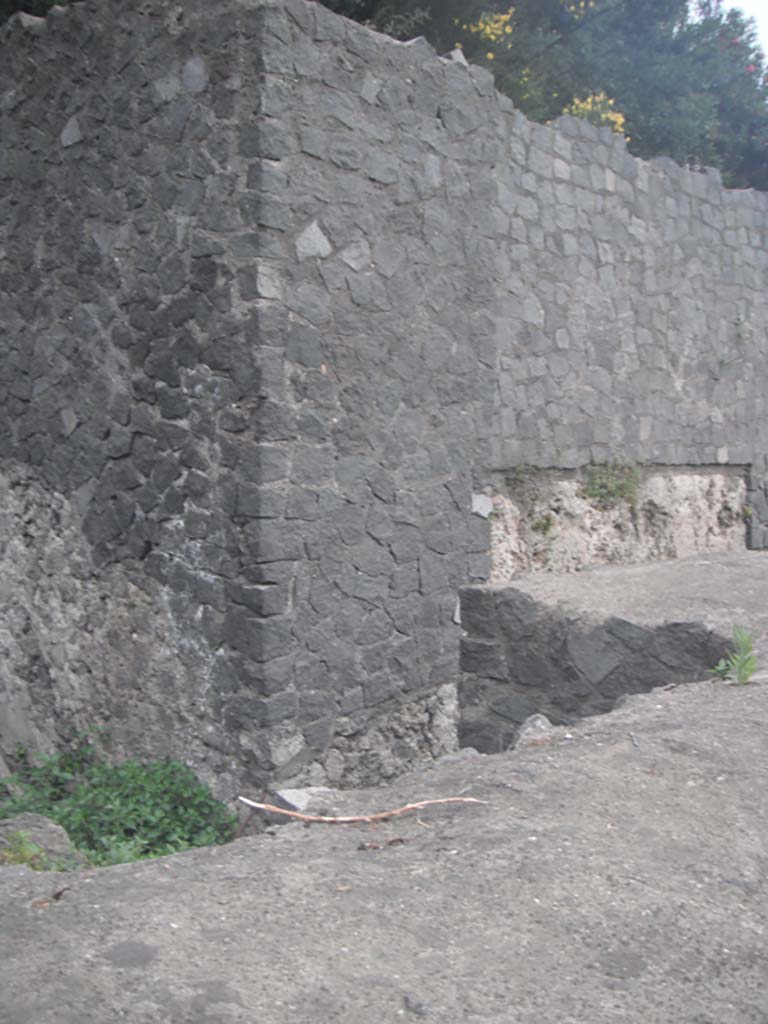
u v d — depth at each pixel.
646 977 2.04
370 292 6.09
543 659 5.05
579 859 2.47
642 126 16.34
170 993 1.91
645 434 8.57
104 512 6.38
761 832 2.71
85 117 6.37
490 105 6.80
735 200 9.54
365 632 6.11
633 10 16.36
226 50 5.65
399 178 6.23
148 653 6.17
